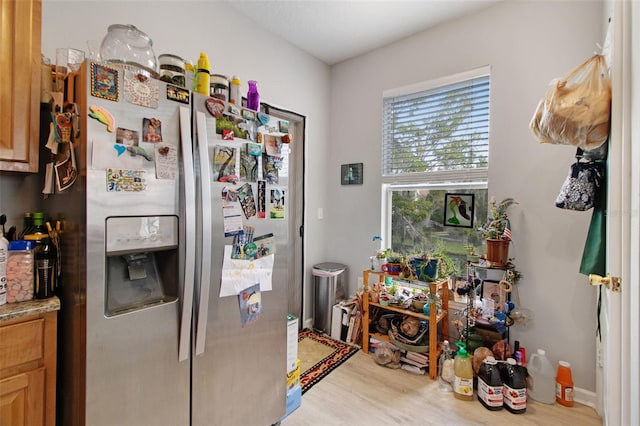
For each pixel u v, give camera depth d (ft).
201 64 4.42
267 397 5.16
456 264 8.04
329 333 9.14
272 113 8.45
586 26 6.08
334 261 10.30
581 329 6.13
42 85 3.98
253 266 4.82
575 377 6.18
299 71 9.14
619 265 3.55
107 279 3.62
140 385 3.67
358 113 9.66
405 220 8.96
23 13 3.67
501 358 6.41
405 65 8.62
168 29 6.14
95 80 3.25
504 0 6.97
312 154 9.73
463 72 7.61
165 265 4.10
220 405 4.49
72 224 3.52
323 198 10.23
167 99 3.82
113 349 3.45
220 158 4.33
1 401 3.21
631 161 3.31
